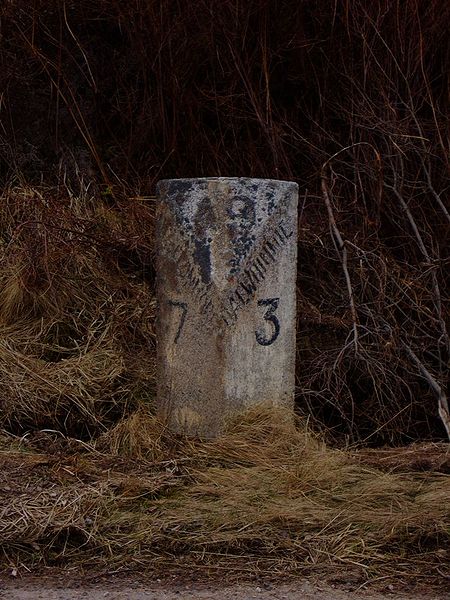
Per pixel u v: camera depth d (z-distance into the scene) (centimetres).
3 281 432
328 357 405
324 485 326
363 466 341
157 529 303
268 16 484
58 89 490
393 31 468
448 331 430
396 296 427
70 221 445
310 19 491
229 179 350
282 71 494
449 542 300
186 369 356
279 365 360
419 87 472
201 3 483
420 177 462
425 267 438
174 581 285
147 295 432
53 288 424
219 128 487
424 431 414
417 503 317
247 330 353
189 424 356
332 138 464
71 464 336
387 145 445
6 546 296
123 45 512
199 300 352
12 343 406
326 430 387
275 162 467
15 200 461
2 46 505
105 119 509
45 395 384
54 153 501
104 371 397
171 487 324
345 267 400
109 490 318
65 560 294
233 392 352
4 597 275
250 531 303
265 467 334
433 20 471
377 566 292
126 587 281
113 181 491
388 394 412
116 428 362
